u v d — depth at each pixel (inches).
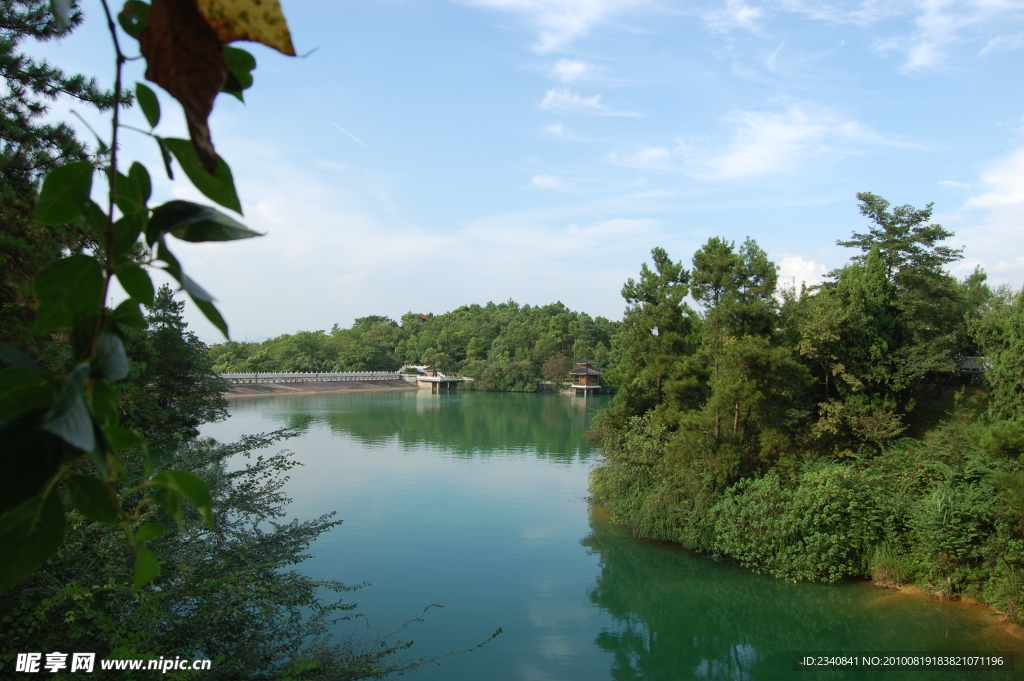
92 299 32.3
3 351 24.9
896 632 513.0
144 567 33.0
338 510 884.6
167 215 29.6
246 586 266.4
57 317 32.2
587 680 457.4
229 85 30.5
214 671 245.3
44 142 330.3
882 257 1091.9
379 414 2126.0
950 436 708.7
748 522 660.7
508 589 618.8
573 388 3053.6
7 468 23.8
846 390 787.4
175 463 308.2
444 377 3277.6
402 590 611.8
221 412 1086.4
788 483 685.3
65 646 215.8
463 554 712.4
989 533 561.3
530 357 3351.4
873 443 762.2
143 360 634.2
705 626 546.6
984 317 809.5
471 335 3841.0
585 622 553.0
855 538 617.6
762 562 654.5
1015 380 724.0
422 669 462.9
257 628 283.0
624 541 752.3
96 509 31.6
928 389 981.8
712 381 724.0
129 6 27.2
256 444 342.6
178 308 1021.2
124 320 31.4
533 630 535.2
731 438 733.3
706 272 775.7
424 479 1095.6
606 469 909.8
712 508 695.7
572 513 876.6
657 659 492.4
